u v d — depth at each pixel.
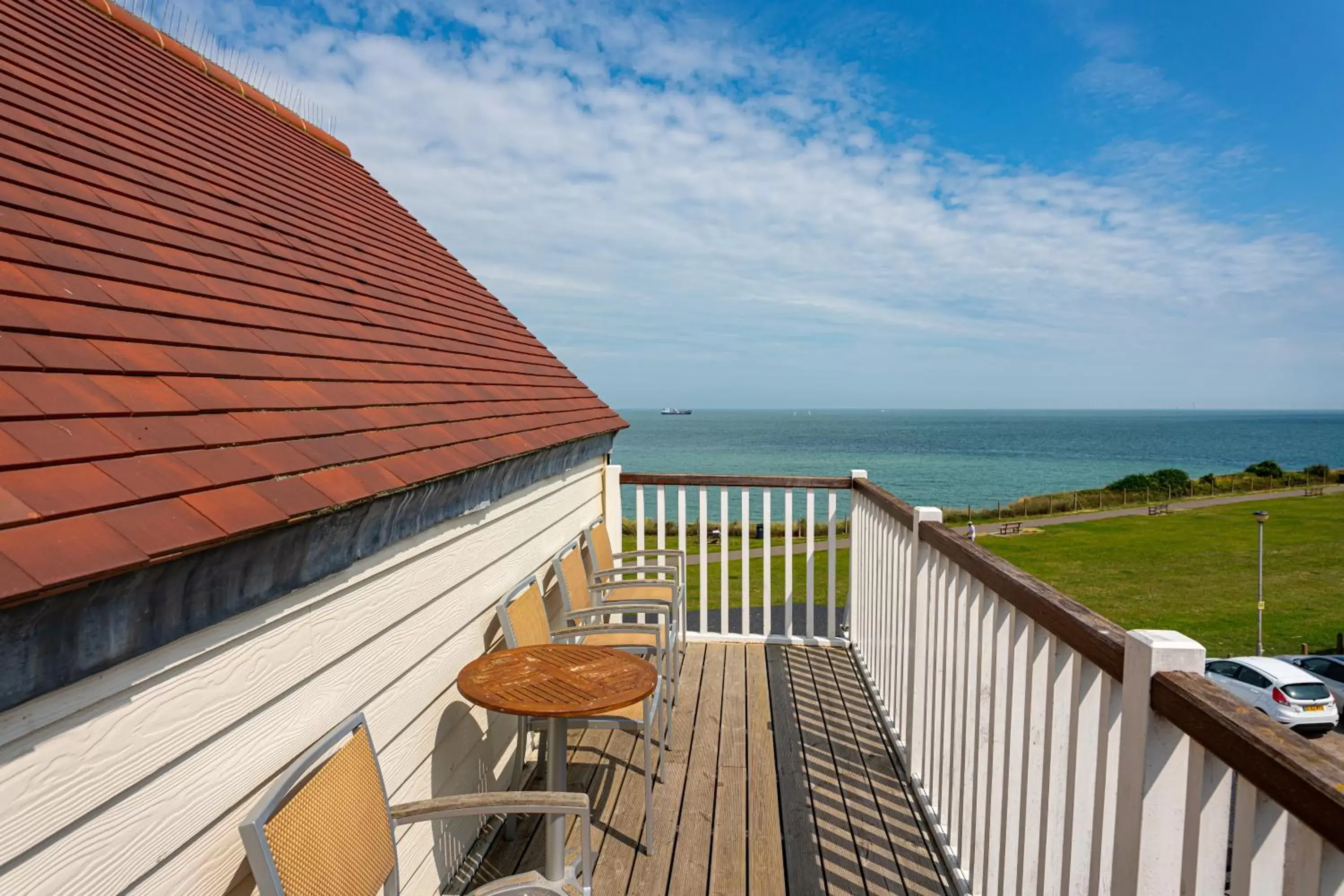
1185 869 1.02
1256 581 26.03
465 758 2.41
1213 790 0.98
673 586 3.80
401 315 3.29
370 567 1.77
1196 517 43.06
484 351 3.98
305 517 1.32
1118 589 25.08
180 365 1.48
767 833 2.48
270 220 2.93
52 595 0.80
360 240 3.85
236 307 1.98
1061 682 1.49
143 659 1.04
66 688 0.90
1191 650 1.07
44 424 1.02
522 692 2.00
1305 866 0.80
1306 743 0.79
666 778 2.86
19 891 0.84
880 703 3.51
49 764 0.88
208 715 1.19
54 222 1.58
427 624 2.13
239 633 1.27
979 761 1.99
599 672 2.17
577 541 3.84
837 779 2.86
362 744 1.53
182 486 1.13
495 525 2.74
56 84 2.38
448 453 2.20
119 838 1.00
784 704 3.61
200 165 2.83
